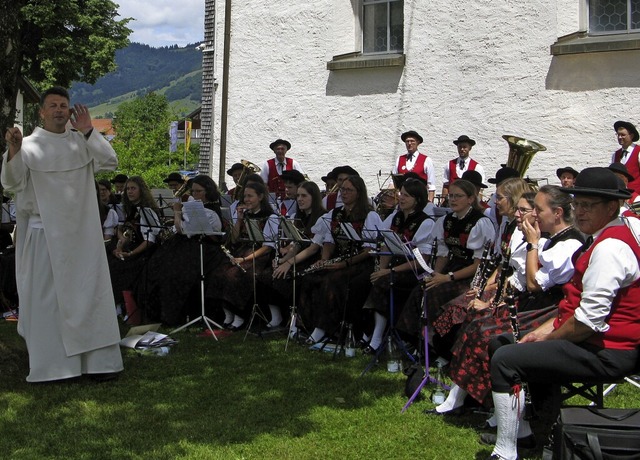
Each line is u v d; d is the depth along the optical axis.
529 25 10.55
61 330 5.86
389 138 11.90
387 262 6.78
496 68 10.85
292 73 12.82
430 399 5.52
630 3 10.12
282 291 7.47
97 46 27.59
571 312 4.27
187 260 7.99
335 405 5.46
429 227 6.56
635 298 4.09
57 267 5.81
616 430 3.69
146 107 52.59
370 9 12.31
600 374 4.14
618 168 7.10
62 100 5.88
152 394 5.74
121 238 8.66
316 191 7.75
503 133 10.87
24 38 27.02
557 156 10.46
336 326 6.99
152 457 4.53
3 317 8.62
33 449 4.70
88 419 5.21
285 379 6.09
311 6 12.56
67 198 5.85
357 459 4.51
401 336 6.57
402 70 11.71
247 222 7.33
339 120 12.38
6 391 5.79
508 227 5.88
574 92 10.28
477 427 5.00
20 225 6.02
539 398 5.08
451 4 11.18
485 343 4.92
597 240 4.13
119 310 8.87
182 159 33.53
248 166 10.97
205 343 7.29
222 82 13.61
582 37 10.34
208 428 5.00
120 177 11.42
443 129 11.38
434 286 6.12
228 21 13.38
